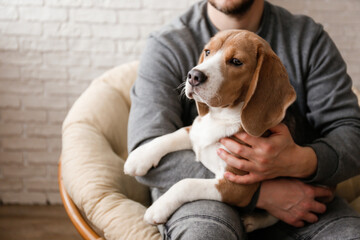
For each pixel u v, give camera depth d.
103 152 1.57
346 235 1.13
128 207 1.34
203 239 1.00
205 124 1.28
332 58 1.51
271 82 1.15
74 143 1.59
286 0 2.40
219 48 1.19
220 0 1.49
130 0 2.31
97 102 1.79
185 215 1.08
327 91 1.47
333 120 1.44
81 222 1.42
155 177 1.26
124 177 1.54
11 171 2.52
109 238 1.29
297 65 1.51
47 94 2.41
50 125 2.46
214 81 1.12
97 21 2.32
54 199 2.57
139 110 1.40
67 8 2.29
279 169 1.21
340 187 1.72
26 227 2.31
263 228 1.36
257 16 1.58
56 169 2.53
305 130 1.47
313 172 1.27
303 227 1.25
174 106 1.44
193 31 1.59
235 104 1.21
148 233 1.23
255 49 1.17
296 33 1.54
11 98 2.39
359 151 1.33
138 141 1.32
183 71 1.49
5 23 2.27
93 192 1.39
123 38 2.37
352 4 2.41
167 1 2.33
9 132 2.44
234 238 1.06
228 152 1.21
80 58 2.37
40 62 2.35
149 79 1.47
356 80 2.56
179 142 1.29
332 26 2.46
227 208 1.14
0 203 2.56
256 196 1.21
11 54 2.32
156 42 1.54
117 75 2.00
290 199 1.22
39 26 2.29
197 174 1.23
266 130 1.21
